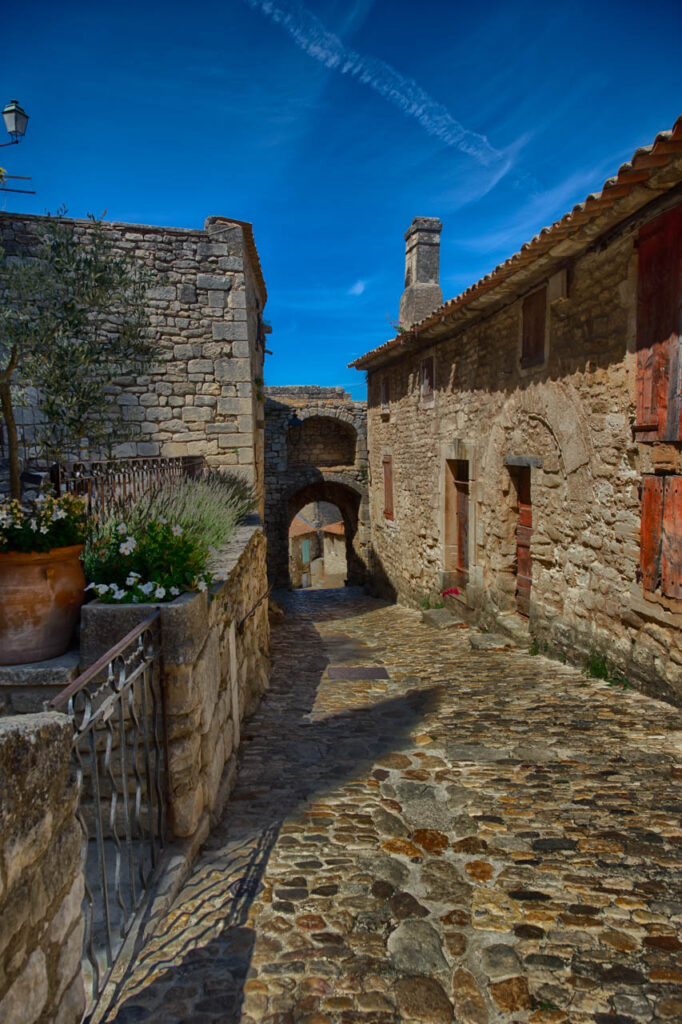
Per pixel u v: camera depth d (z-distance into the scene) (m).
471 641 7.50
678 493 4.27
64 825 1.58
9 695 2.65
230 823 3.23
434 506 10.34
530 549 6.96
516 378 6.98
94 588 2.98
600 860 2.62
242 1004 1.93
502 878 2.55
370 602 13.98
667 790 3.22
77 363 4.30
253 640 5.91
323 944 2.20
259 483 11.36
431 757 3.98
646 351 4.58
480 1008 1.89
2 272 4.30
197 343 8.80
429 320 8.70
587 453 5.53
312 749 4.31
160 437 8.75
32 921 1.39
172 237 8.68
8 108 6.76
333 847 2.90
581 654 5.73
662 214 4.31
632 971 1.99
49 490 3.47
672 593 4.36
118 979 2.05
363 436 18.78
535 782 3.45
